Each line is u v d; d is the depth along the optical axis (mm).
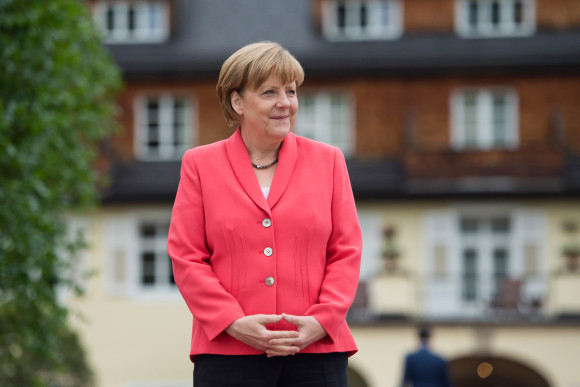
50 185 13102
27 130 12078
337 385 3428
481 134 25953
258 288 3400
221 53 26531
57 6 12242
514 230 25094
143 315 25094
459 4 27016
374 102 26156
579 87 25812
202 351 3406
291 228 3447
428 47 26547
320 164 3582
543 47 26281
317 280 3459
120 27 27172
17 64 12203
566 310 23906
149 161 26109
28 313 12438
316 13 27062
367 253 25188
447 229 25109
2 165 11742
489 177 25078
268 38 27000
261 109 3473
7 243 12008
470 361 27516
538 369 23328
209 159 3574
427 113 26016
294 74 3496
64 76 13133
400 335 23500
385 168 25719
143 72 26219
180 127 26406
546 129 25844
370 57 26047
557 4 26891
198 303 3400
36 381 14938
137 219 25531
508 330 23406
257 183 3496
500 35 26781
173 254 3502
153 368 25000
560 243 24875
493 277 25094
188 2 27750
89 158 13898
